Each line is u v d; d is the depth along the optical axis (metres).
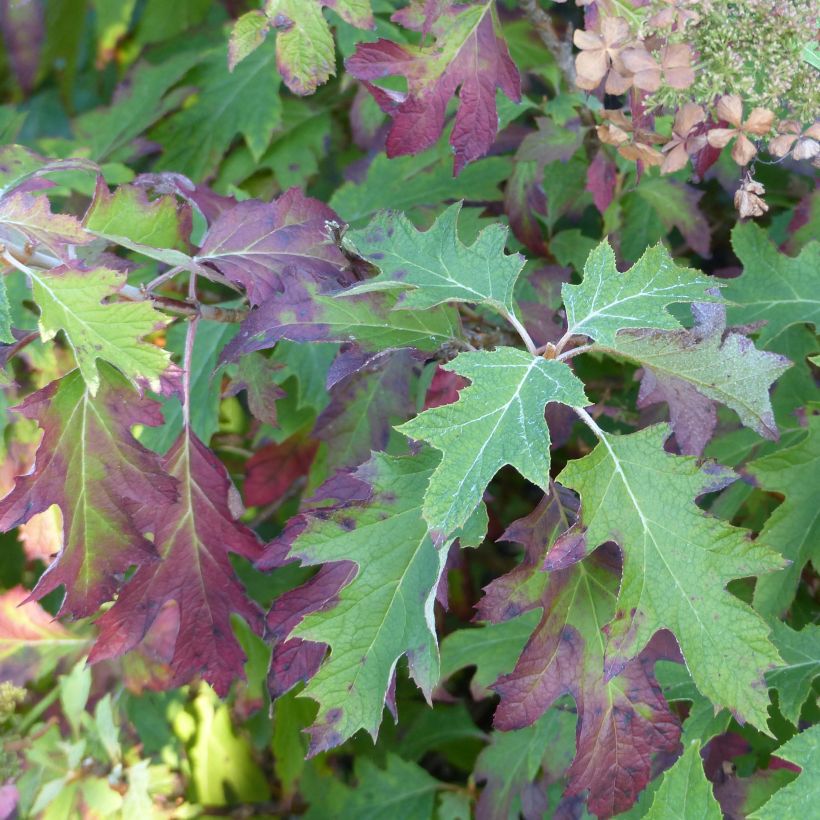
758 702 0.78
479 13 0.93
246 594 0.94
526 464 0.76
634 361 0.85
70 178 1.28
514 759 1.13
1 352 0.90
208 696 1.25
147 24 1.41
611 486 0.80
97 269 0.84
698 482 0.80
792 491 0.93
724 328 0.83
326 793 1.29
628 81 0.86
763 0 0.84
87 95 1.71
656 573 0.79
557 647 0.85
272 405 1.00
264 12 0.92
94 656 0.91
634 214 1.20
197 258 0.93
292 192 0.94
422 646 0.82
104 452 0.87
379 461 0.85
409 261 0.86
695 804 0.80
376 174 1.23
